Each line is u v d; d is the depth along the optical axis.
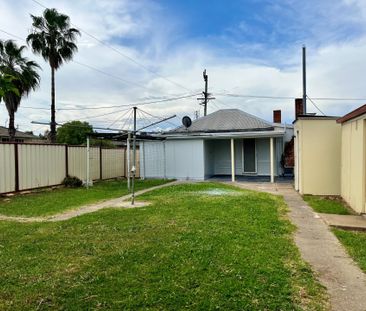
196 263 4.69
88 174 15.73
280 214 8.52
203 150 18.11
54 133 23.45
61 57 22.94
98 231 6.59
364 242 6.11
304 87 17.78
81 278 4.23
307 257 5.22
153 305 3.56
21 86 20.64
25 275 4.36
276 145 19.34
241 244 5.61
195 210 8.59
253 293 3.83
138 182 17.17
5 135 30.06
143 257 4.95
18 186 12.89
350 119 9.41
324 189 11.96
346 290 4.04
